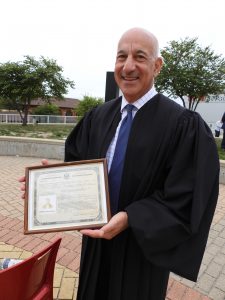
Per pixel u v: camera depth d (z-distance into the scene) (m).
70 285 2.84
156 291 1.79
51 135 15.02
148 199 1.58
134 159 1.62
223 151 10.55
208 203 1.64
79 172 1.60
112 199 1.69
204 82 16.81
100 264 1.78
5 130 17.11
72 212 1.53
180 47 16.61
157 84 16.94
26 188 1.61
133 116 1.71
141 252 1.70
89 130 2.02
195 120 1.64
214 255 3.61
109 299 1.74
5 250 3.45
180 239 1.52
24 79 20.52
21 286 1.51
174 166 1.56
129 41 1.62
